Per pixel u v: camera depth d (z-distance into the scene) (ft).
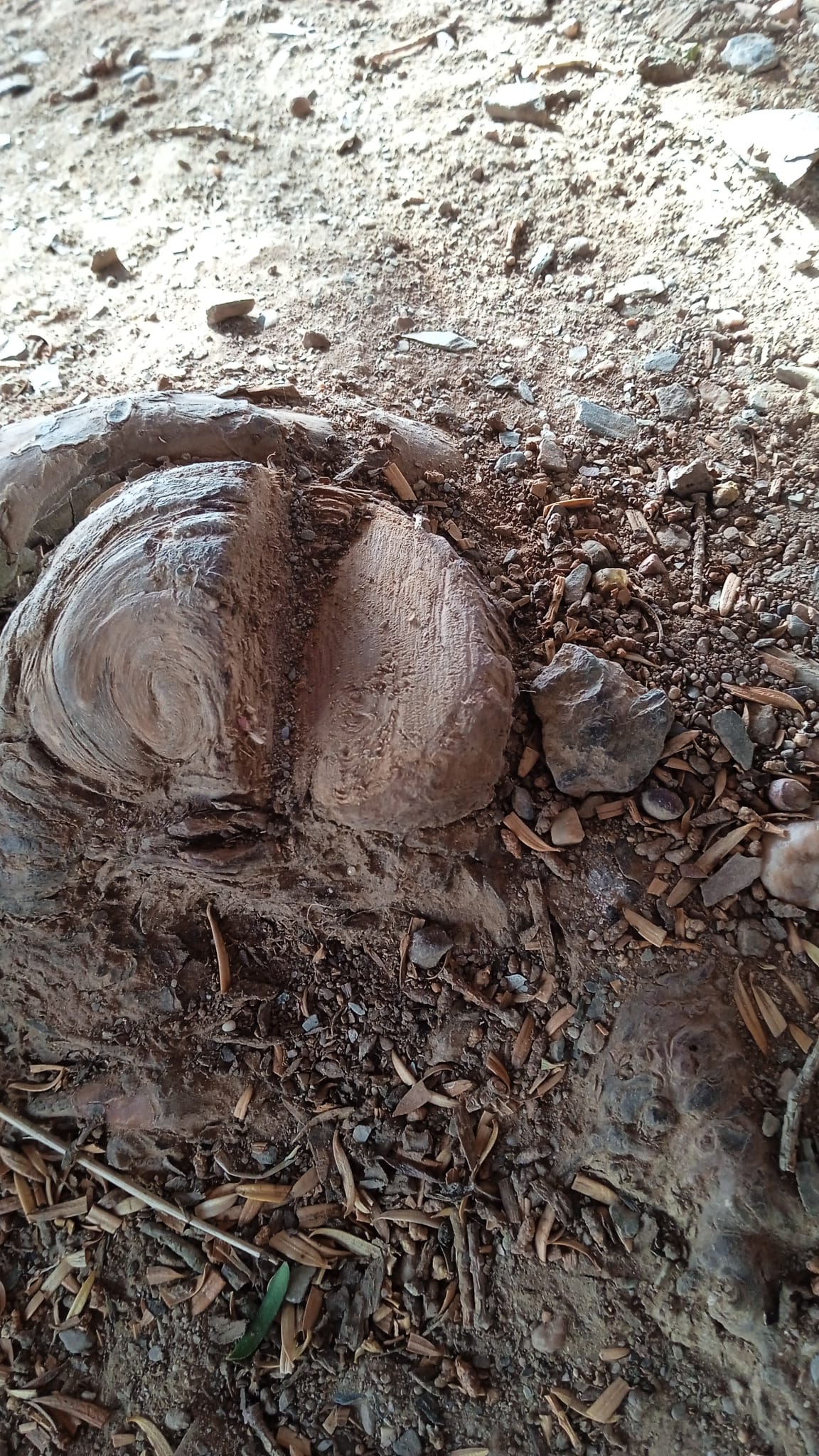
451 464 1.52
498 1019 1.36
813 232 1.77
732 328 1.68
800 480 1.54
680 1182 1.26
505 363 1.68
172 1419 1.42
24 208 2.21
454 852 1.30
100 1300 1.50
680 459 1.57
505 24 2.23
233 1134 1.50
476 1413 1.33
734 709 1.37
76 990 1.51
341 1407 1.38
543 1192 1.34
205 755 1.22
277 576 1.28
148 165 2.25
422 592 1.29
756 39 1.98
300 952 1.47
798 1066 1.25
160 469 1.38
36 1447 1.45
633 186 1.89
